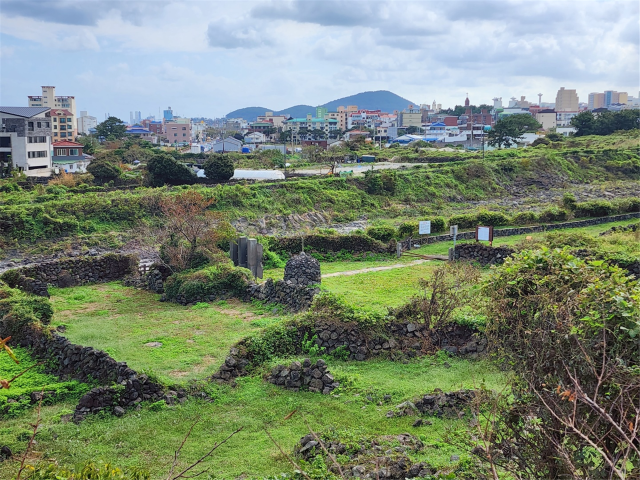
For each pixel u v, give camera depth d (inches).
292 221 2288.4
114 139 6289.4
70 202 1921.8
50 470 425.7
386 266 1450.5
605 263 512.1
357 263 1503.4
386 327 821.2
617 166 3558.1
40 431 613.0
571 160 3602.4
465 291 856.3
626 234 1627.7
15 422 647.1
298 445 559.5
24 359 828.6
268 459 550.3
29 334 867.4
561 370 395.5
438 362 772.0
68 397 704.4
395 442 539.2
